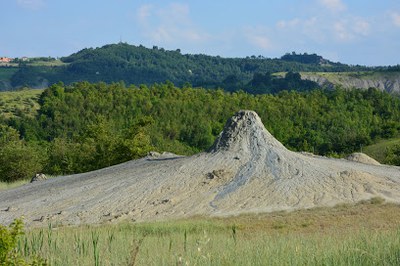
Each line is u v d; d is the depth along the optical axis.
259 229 35.56
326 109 175.00
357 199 45.19
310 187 47.66
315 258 16.86
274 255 17.52
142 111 159.75
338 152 145.62
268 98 187.50
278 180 49.22
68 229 37.75
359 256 16.58
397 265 15.80
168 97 178.62
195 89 197.00
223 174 50.84
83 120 154.38
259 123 58.16
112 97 169.88
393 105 183.50
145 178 52.94
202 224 37.22
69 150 86.88
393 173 54.97
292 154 54.53
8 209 50.22
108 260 18.08
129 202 48.28
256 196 46.72
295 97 190.25
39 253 18.28
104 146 82.50
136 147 79.56
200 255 16.05
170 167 54.78
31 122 150.88
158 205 46.81
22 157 85.19
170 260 16.94
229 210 44.38
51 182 61.81
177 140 143.25
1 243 12.83
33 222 45.12
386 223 35.88
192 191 48.81
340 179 49.22
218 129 155.62
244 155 54.03
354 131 151.38
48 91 175.00
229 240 23.53
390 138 153.50
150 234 31.94
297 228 35.62
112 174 58.62
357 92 192.25
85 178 60.00
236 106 171.88
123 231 33.19
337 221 37.75
